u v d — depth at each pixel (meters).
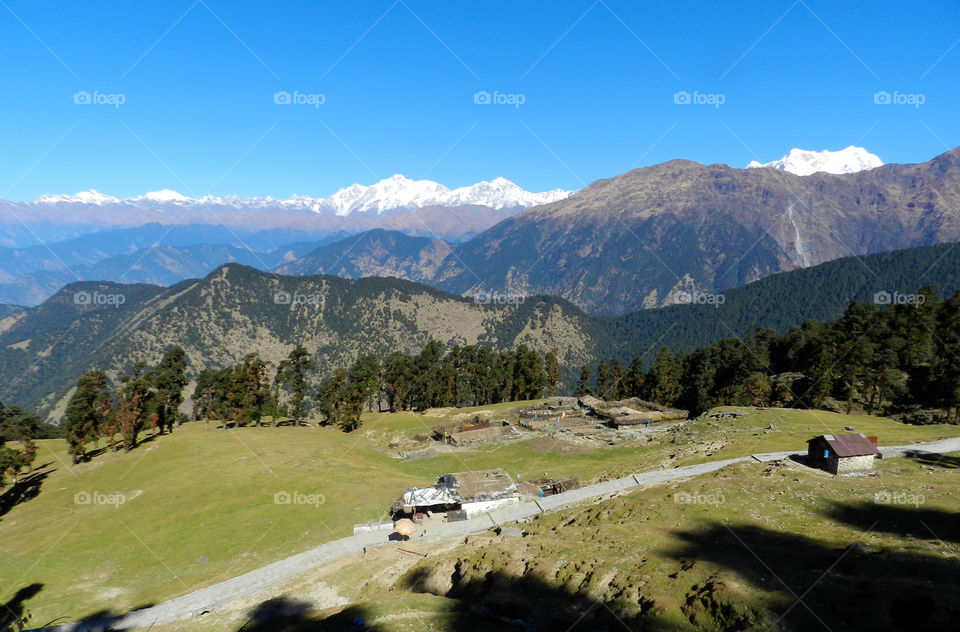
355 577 45.44
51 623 42.50
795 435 77.75
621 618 29.81
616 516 48.72
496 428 108.25
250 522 61.94
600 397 167.50
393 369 150.25
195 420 151.62
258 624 38.53
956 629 23.34
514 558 40.75
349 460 88.00
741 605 27.98
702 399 143.12
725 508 46.59
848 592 28.59
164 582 49.16
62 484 84.88
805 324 178.25
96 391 102.19
